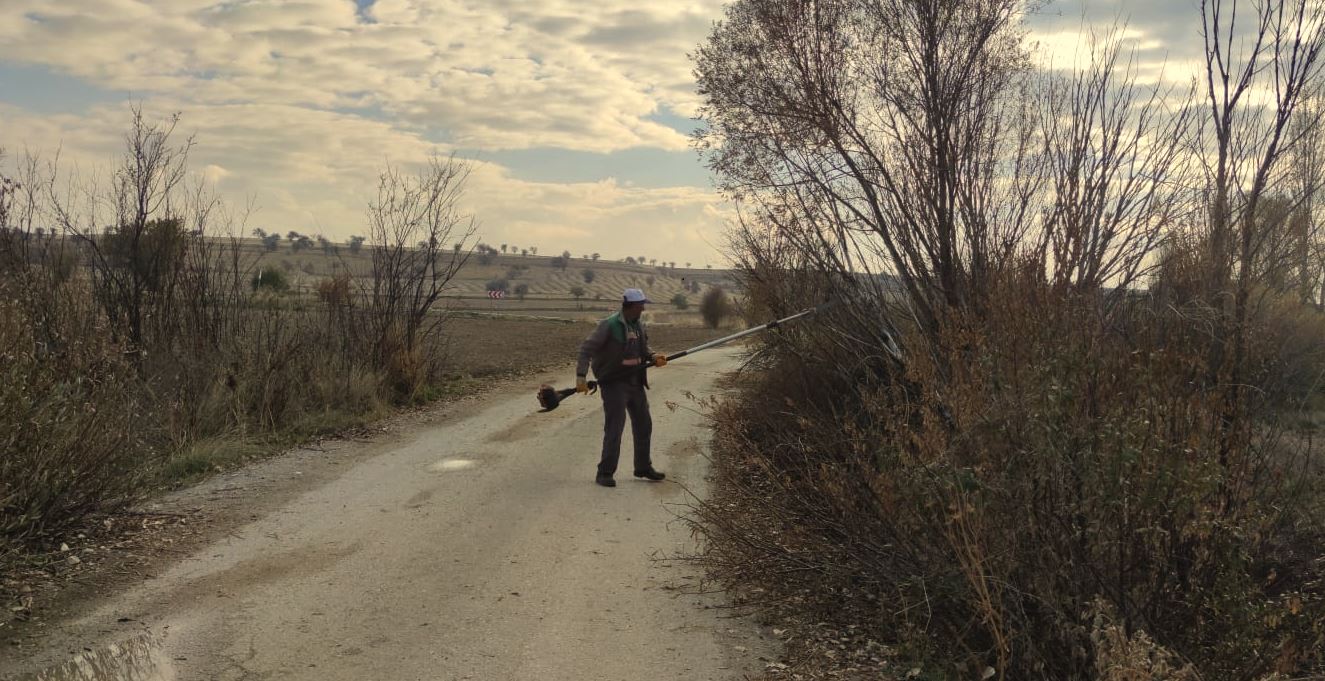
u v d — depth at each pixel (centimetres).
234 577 519
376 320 1234
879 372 664
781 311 876
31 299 756
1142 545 354
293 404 1004
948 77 671
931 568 413
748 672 406
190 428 857
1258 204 508
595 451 890
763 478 620
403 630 447
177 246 1028
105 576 515
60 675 389
